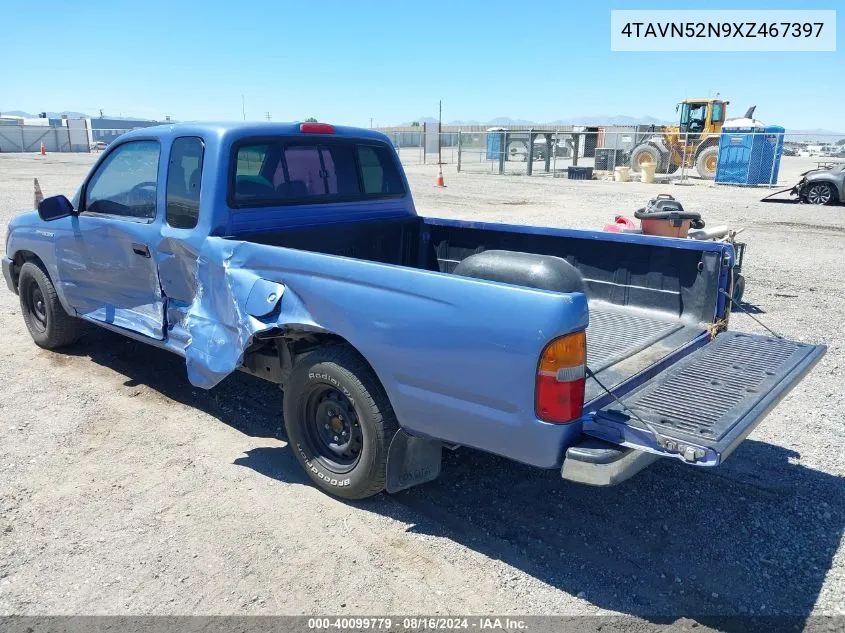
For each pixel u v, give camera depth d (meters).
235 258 3.97
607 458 2.77
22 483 3.95
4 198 18.03
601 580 3.15
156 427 4.71
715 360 3.68
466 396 3.07
